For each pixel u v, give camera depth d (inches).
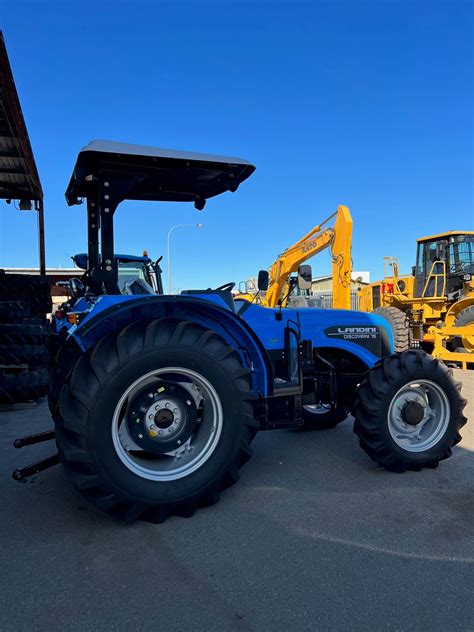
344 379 150.6
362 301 503.5
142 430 102.7
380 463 131.3
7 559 86.5
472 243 392.8
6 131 252.2
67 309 145.2
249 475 130.0
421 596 75.6
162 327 102.3
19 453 151.3
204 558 86.5
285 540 93.2
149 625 68.6
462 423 135.6
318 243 278.4
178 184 142.1
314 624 69.1
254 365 120.3
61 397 96.1
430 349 401.1
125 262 226.1
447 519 102.9
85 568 83.3
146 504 97.9
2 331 217.3
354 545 91.3
